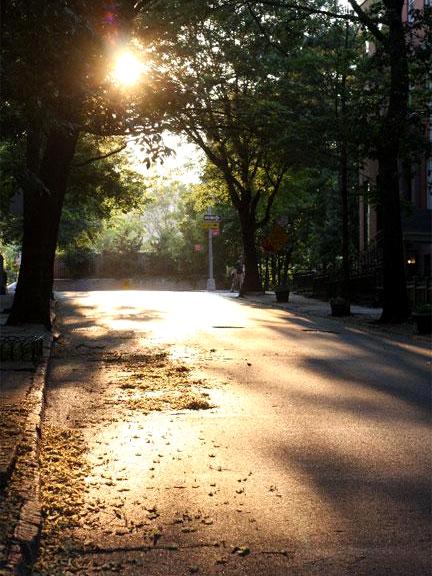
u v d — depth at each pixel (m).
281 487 5.60
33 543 4.12
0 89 6.39
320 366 12.43
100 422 7.73
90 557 4.23
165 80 10.60
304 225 52.22
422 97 20.58
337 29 24.25
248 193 39.84
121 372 11.27
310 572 4.11
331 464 6.26
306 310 27.47
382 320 21.27
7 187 8.89
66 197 31.44
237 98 21.69
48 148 17.84
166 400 8.95
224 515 4.97
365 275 32.75
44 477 5.57
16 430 6.48
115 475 5.81
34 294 17.88
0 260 33.66
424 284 24.53
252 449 6.73
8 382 9.55
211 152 39.72
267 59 24.81
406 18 33.81
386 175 21.25
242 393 9.64
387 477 5.89
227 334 17.72
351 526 4.80
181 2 20.06
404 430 7.57
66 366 11.91
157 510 5.03
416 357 13.93
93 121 9.41
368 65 21.14
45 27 6.13
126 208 35.75
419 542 4.55
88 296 36.06
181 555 4.30
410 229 28.94
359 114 20.75
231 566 4.17
